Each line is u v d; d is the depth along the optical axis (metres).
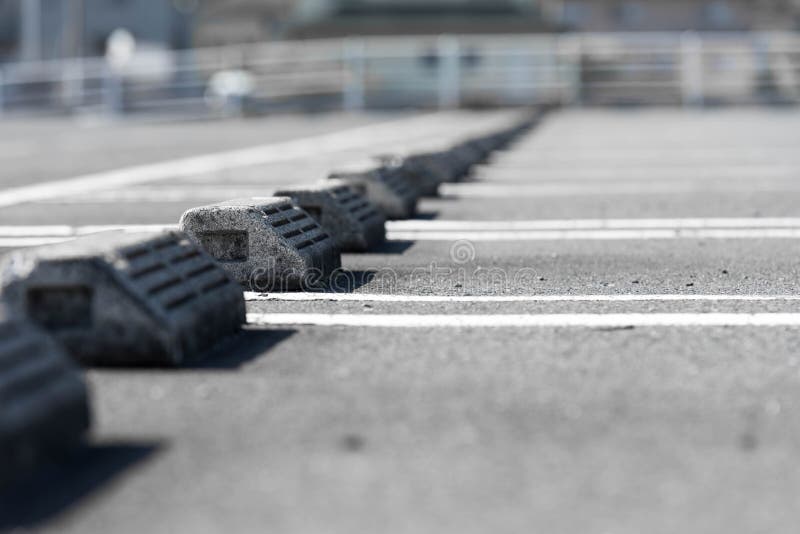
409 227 7.86
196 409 3.21
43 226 8.08
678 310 4.64
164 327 3.68
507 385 3.42
